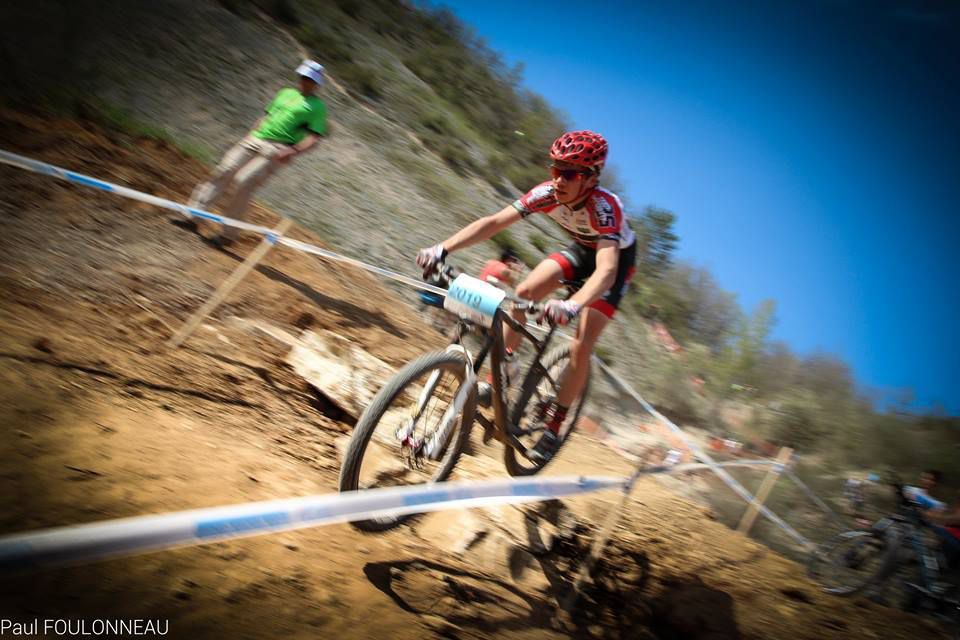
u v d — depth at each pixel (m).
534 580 3.54
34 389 3.18
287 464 3.52
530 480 3.13
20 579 2.13
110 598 2.21
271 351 4.78
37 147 6.15
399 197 11.35
